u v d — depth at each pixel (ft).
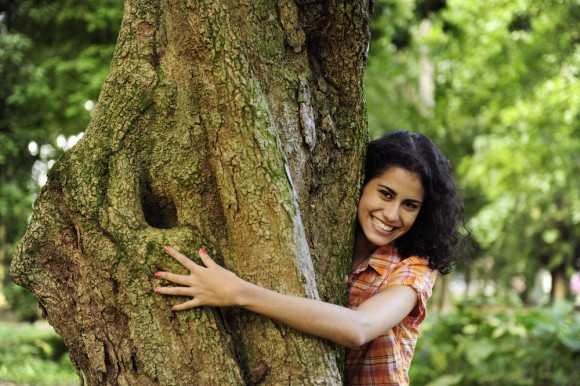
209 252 6.45
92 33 32.81
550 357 22.81
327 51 7.20
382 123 41.98
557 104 38.96
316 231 7.18
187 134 6.58
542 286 86.99
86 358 6.68
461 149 44.39
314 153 7.15
